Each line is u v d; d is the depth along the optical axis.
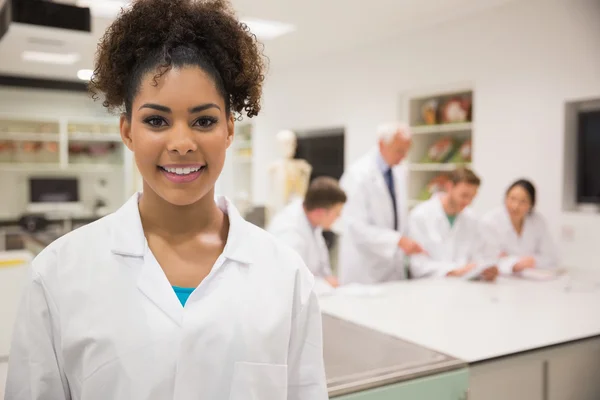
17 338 0.75
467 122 3.86
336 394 1.20
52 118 6.26
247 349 0.75
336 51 4.83
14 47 2.94
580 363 1.88
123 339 0.72
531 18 3.28
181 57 0.72
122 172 6.99
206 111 0.73
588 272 2.88
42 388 0.73
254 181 6.15
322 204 2.44
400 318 1.88
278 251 0.84
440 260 2.88
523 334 1.70
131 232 0.78
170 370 0.72
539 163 3.29
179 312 0.74
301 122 5.35
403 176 3.21
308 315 0.84
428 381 1.34
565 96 3.13
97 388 0.72
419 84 4.05
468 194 2.78
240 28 0.80
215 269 0.78
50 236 4.68
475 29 3.62
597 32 2.95
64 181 6.41
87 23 2.65
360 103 4.61
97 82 0.79
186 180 0.73
